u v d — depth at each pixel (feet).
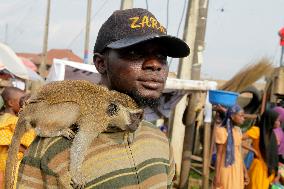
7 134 5.74
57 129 2.58
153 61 2.59
